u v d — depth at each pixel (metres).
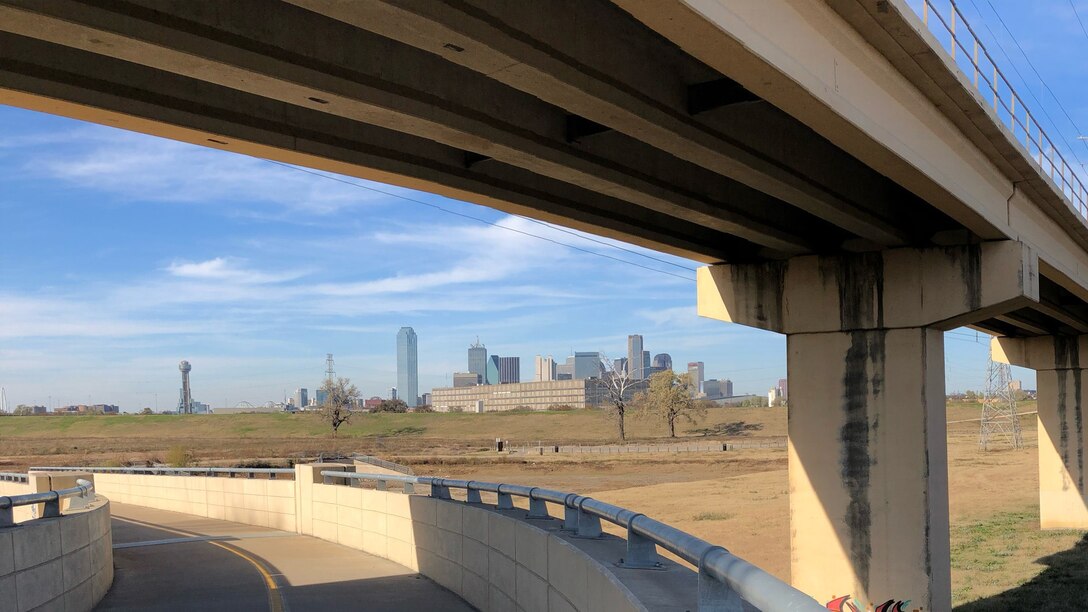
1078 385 35.78
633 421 130.38
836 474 18.05
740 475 58.62
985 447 70.19
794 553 18.36
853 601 17.45
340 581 12.53
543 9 8.44
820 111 9.98
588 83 9.18
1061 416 35.94
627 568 5.66
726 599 3.72
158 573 13.75
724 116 11.38
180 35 7.56
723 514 33.44
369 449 91.44
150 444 103.19
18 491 23.84
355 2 7.00
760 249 19.66
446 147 12.77
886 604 17.11
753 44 8.11
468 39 7.77
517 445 102.12
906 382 17.64
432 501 12.50
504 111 10.64
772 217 16.92
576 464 72.75
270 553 15.91
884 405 17.77
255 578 12.98
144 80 9.25
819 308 18.69
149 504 27.14
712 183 14.91
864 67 10.91
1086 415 35.44
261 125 10.38
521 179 13.95
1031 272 17.78
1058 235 21.86
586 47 9.02
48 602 9.47
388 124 9.90
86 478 20.30
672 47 10.14
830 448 18.20
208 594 11.70
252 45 8.03
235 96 10.12
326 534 18.00
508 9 7.99
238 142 10.35
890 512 17.38
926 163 12.95
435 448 94.50
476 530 10.41
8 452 90.25
